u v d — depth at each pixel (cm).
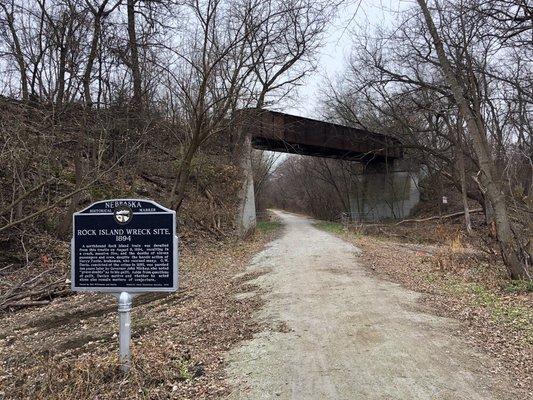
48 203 1288
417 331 670
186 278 1281
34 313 927
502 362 549
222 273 1338
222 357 584
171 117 2353
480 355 572
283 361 554
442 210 3869
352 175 5078
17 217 1288
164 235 481
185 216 2181
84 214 491
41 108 1518
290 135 3378
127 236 486
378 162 4675
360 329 679
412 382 488
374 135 3875
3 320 884
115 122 1703
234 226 2488
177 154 2422
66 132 1600
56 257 1293
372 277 1146
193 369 539
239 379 508
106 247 488
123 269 486
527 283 1002
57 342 723
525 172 2066
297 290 982
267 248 1955
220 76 2020
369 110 3709
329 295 922
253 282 1134
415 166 4434
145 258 483
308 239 2361
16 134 1166
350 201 5150
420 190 4500
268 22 1928
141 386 479
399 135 3309
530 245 1171
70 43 1533
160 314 870
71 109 1573
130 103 1852
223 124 2161
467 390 470
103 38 1733
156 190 2147
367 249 1880
